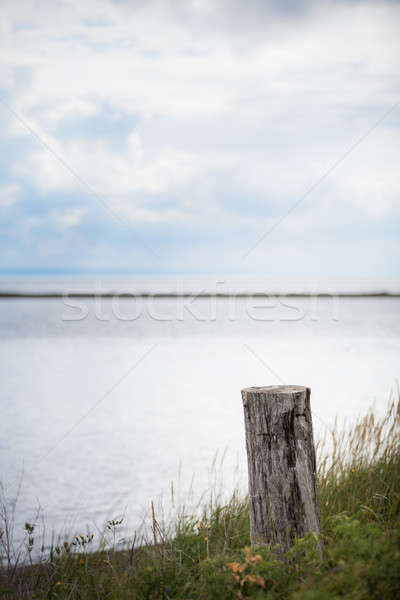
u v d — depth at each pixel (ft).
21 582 13.08
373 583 8.75
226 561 10.11
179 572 10.92
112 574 12.73
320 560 9.80
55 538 17.11
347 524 10.16
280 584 9.52
